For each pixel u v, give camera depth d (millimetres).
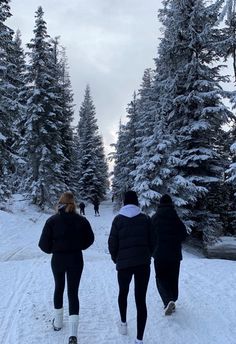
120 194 44625
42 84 31609
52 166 32688
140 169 20078
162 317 6785
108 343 5648
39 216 27922
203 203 21547
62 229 5723
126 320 6352
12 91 25203
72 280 5688
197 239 21359
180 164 20656
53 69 32781
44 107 31406
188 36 21109
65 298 7648
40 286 8664
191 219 21266
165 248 6961
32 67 31672
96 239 22375
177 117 22125
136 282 5730
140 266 5688
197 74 20938
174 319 6691
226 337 5984
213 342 5793
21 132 31812
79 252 5812
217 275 9727
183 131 21031
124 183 41781
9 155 26062
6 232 19250
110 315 6848
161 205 7211
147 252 5766
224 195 26562
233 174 15727
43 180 31375
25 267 11039
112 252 5859
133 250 5703
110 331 6117
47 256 14742
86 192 57969
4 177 27562
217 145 22156
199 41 20594
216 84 20953
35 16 32000
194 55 21406
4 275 9844
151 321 6590
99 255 15867
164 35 22094
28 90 31578
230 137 22094
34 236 19938
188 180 20328
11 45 25703
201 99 20328
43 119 31344
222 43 16016
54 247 5746
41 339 5695
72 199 5910
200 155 20500
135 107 41688
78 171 57438
